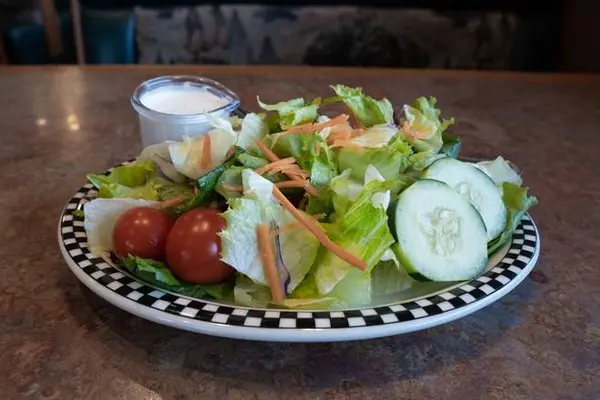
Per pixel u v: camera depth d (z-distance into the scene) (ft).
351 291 0.74
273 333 0.67
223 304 0.72
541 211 1.11
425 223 0.79
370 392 0.68
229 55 2.56
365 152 0.86
